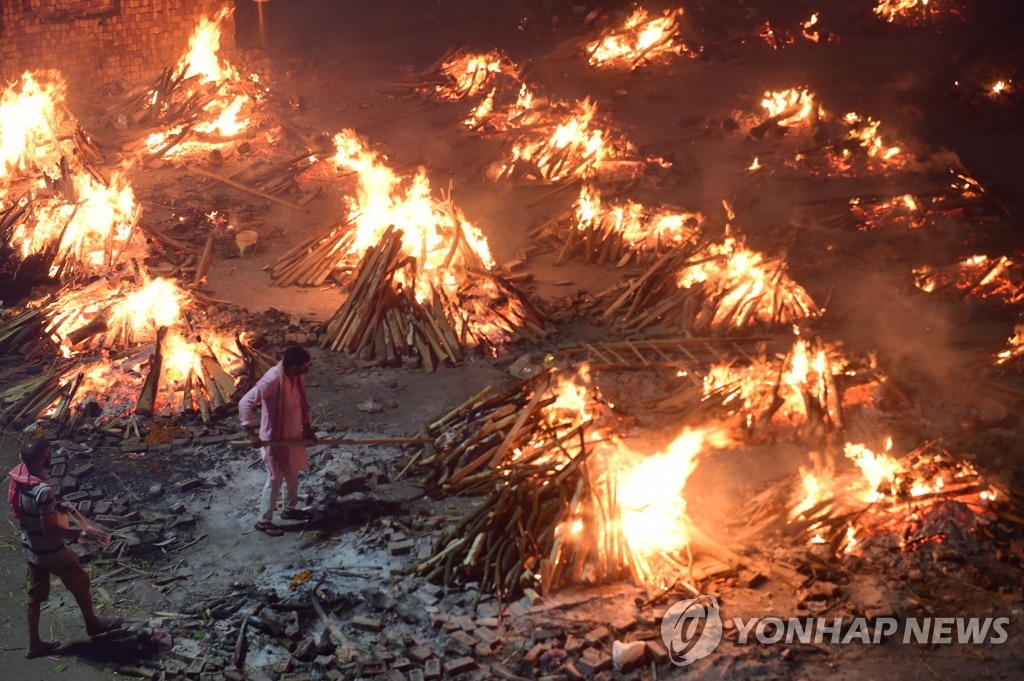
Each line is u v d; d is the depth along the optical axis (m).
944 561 9.31
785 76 25.64
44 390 12.34
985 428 11.69
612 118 23.12
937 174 20.03
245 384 12.46
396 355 13.39
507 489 9.38
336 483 10.48
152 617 8.87
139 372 12.69
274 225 17.92
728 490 10.58
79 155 20.36
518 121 22.78
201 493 10.66
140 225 16.69
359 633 8.62
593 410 11.85
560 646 8.37
